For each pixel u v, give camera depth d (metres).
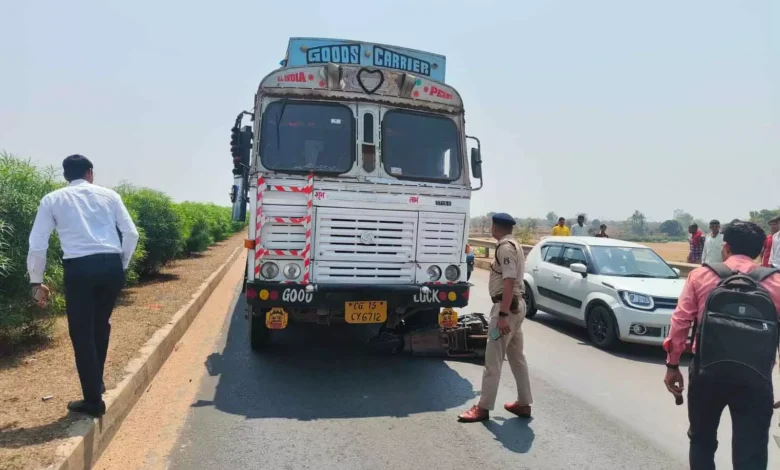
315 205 6.14
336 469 4.05
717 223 12.41
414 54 7.61
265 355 7.29
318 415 5.16
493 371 5.07
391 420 5.09
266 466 4.07
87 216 4.24
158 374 6.24
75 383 4.90
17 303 5.55
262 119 6.42
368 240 6.28
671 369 3.40
